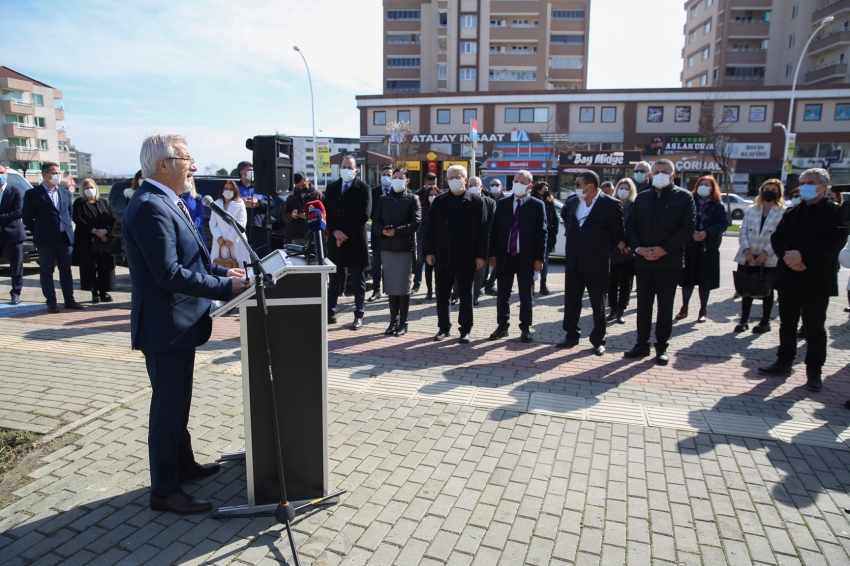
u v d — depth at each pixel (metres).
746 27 49.75
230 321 6.80
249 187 8.09
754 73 50.72
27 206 6.91
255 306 2.56
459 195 5.75
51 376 4.64
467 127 41.59
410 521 2.70
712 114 36.34
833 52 45.47
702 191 6.90
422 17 54.66
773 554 2.49
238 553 2.45
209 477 3.10
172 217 2.55
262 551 2.47
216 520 2.69
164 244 2.46
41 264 7.05
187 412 2.96
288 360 2.66
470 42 52.16
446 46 54.25
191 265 2.66
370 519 2.71
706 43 53.78
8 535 2.55
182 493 2.78
